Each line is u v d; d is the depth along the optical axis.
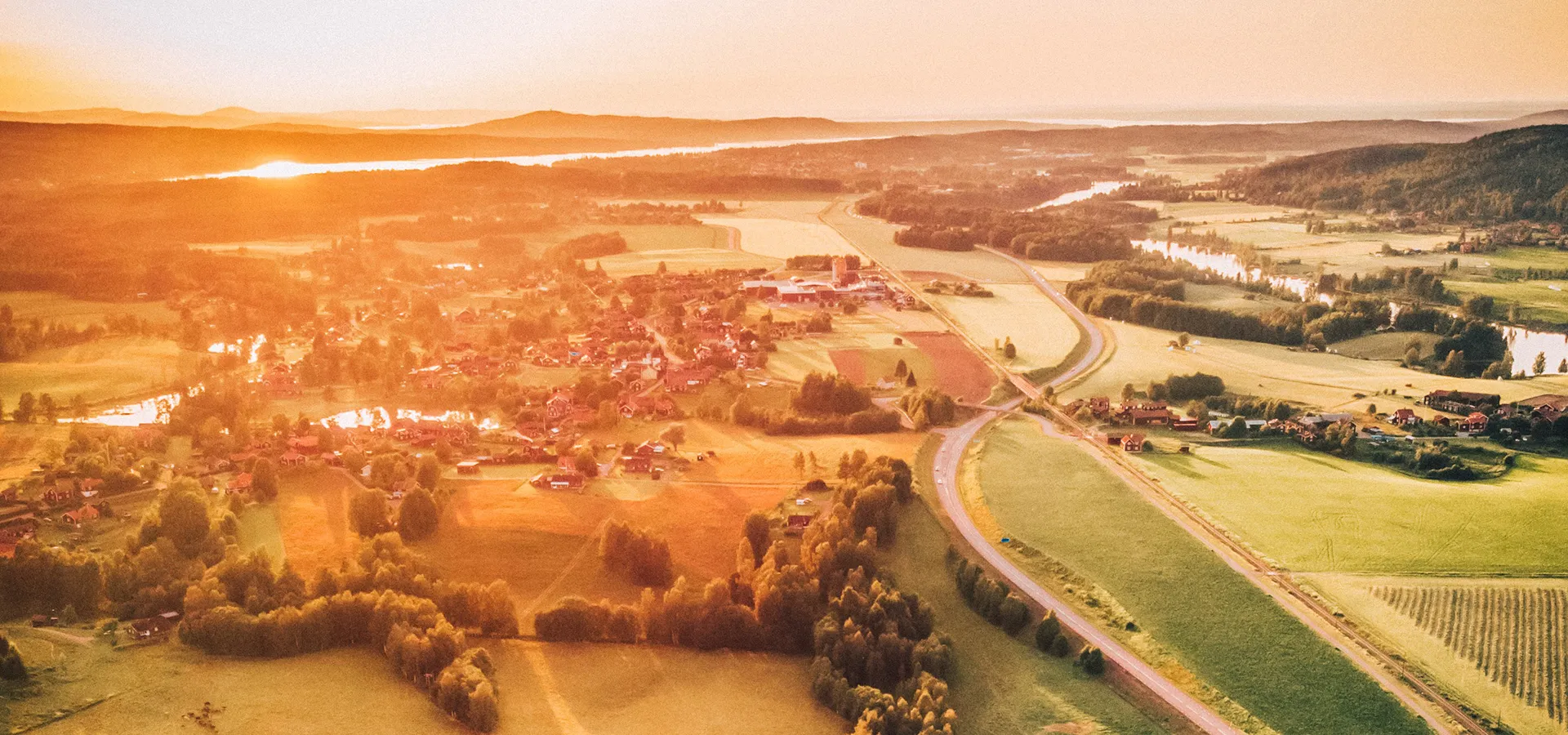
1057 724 161.50
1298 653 178.00
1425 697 167.88
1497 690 168.88
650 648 177.12
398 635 162.25
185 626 165.38
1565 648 177.75
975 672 175.50
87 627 169.38
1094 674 175.38
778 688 167.75
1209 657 178.12
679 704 160.75
